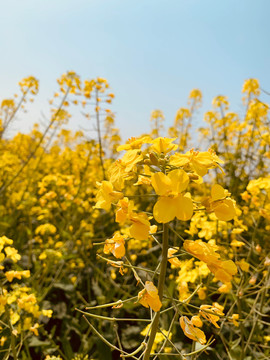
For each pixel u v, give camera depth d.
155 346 0.23
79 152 0.60
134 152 0.13
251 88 0.52
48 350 0.29
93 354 0.29
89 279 0.41
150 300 0.12
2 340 0.23
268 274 0.26
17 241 0.46
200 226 0.26
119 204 0.13
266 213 0.26
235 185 0.53
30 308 0.22
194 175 0.12
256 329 0.27
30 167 0.70
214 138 0.60
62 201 0.51
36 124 0.83
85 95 0.44
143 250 0.42
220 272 0.12
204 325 0.27
